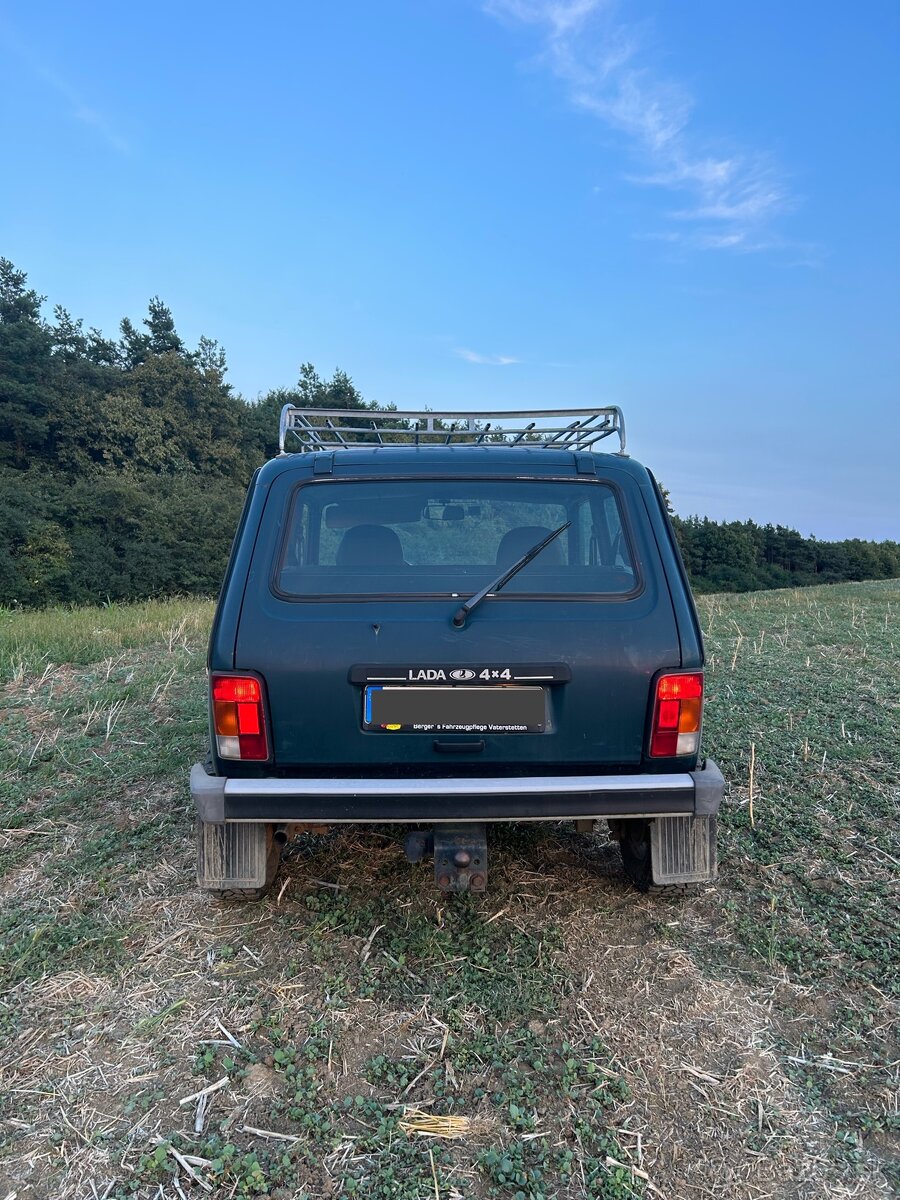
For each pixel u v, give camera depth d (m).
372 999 2.72
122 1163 2.07
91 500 38.78
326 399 71.44
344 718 2.66
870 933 3.11
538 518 2.99
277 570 2.82
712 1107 2.25
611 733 2.70
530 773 2.72
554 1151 2.11
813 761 4.94
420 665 2.65
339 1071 2.40
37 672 7.79
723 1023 2.61
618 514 2.98
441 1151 2.11
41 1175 2.03
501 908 3.31
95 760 5.13
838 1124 2.19
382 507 3.00
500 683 2.66
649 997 2.74
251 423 62.09
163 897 3.43
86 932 3.14
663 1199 1.96
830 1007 2.68
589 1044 2.50
